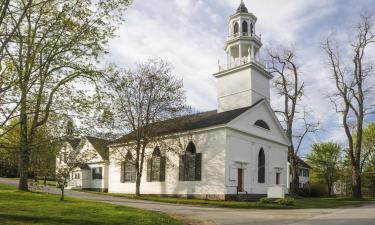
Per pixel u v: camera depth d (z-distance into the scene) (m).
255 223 16.73
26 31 14.11
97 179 49.16
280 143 43.59
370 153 68.12
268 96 43.66
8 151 13.70
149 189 40.50
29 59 13.28
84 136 15.62
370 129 65.69
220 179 33.81
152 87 36.34
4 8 12.50
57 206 19.41
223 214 21.03
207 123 37.09
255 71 41.56
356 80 46.66
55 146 15.22
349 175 74.12
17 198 22.39
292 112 47.59
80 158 23.77
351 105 46.97
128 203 26.97
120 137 39.03
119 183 45.31
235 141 35.66
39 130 15.30
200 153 36.03
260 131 39.94
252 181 37.53
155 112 36.44
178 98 37.19
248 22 43.28
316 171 75.88
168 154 39.06
